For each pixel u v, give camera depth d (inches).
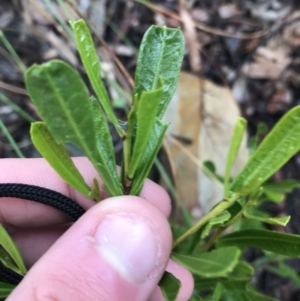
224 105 7.4
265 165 2.2
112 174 2.7
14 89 7.8
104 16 8.3
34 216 4.4
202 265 2.2
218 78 7.8
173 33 2.6
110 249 2.9
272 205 7.3
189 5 8.4
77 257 2.9
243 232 3.0
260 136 7.6
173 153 7.1
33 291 2.9
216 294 3.8
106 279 2.9
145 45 2.6
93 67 2.3
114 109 7.5
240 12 8.4
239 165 7.0
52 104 1.9
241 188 2.3
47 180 4.4
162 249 2.9
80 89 1.9
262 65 8.0
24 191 3.5
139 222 2.9
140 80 2.6
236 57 8.1
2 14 8.2
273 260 6.2
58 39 8.0
